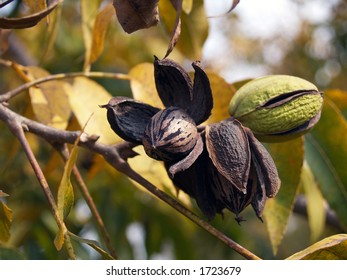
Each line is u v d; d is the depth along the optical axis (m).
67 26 0.97
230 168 0.47
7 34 0.63
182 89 0.49
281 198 0.58
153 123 0.47
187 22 0.62
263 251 0.94
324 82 1.41
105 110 0.60
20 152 0.82
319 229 0.65
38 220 0.77
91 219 0.82
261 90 0.50
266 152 0.48
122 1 0.46
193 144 0.47
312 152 0.63
